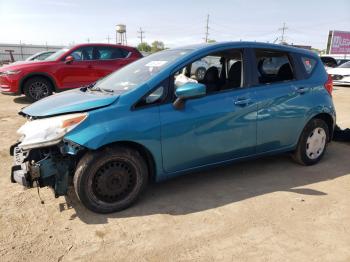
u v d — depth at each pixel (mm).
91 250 2967
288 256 2896
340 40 45625
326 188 4215
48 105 3697
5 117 7988
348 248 3014
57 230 3252
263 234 3203
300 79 4699
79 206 3686
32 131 3393
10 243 3049
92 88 4258
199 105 3828
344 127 7676
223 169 4773
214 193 4035
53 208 3646
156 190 4105
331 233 3236
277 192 4078
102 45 10812
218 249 2984
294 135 4664
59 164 3420
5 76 9883
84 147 3268
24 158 3428
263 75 4402
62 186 3447
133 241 3092
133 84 3783
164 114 3625
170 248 2996
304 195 4008
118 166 3523
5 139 6125
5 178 4410
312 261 2838
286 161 5129
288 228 3305
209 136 3904
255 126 4223
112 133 3340
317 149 4969
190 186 4223
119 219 3449
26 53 37375
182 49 4293
